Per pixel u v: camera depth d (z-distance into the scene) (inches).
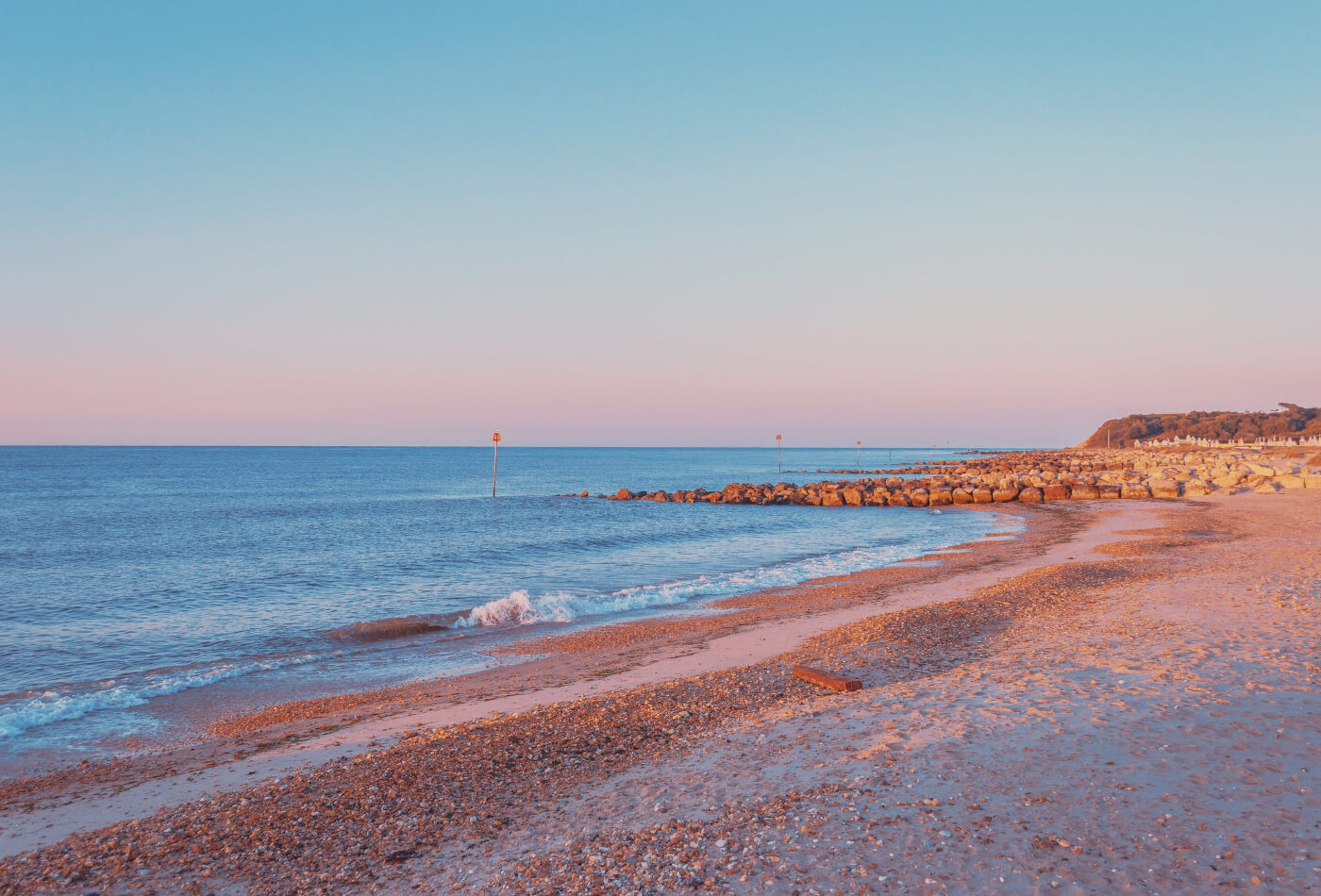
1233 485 1775.3
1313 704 292.8
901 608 618.5
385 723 365.1
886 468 4436.5
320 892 193.9
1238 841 191.5
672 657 486.0
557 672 466.3
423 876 199.2
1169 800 216.1
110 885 202.8
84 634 584.4
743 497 2071.9
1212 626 445.1
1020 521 1433.3
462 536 1248.8
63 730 378.6
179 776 303.3
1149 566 735.1
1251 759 241.8
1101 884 175.3
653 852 203.0
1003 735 275.4
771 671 412.5
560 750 297.1
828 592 719.1
